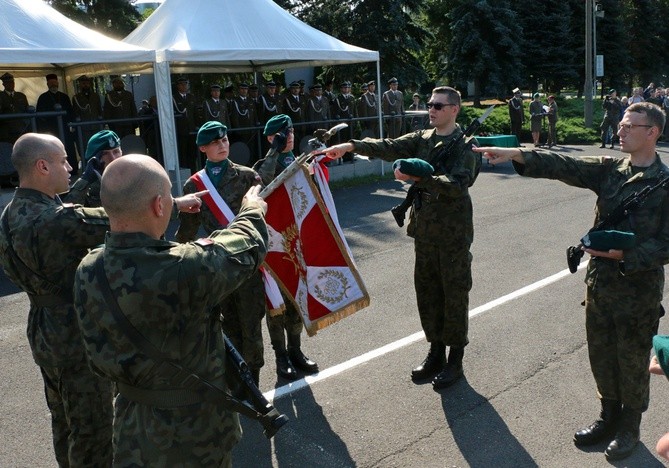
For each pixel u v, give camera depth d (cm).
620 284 334
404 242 828
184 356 213
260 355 413
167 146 1041
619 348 342
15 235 281
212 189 408
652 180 323
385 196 1164
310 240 409
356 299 418
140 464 211
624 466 342
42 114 975
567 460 350
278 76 2384
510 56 3216
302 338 530
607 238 314
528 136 2256
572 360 472
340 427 392
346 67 2511
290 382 455
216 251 217
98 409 295
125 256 207
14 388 454
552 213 985
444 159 409
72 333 288
